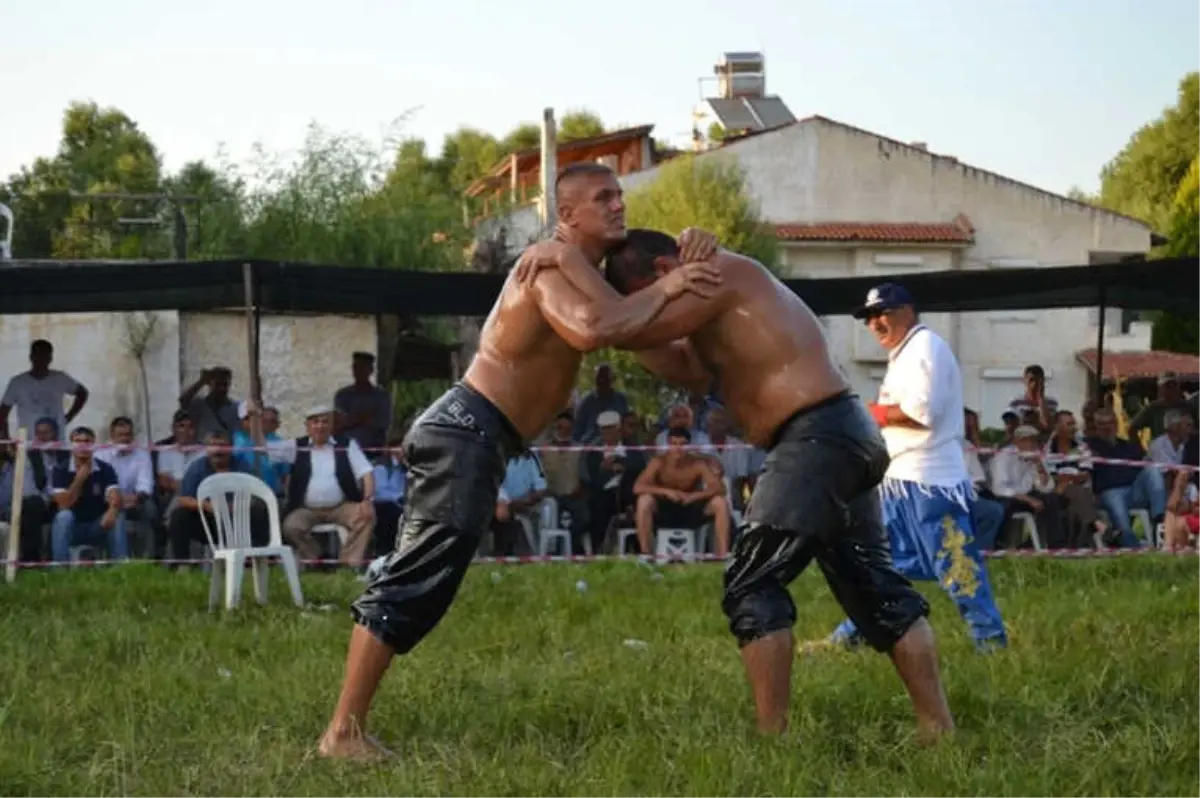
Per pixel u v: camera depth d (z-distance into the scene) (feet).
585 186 17.01
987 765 15.81
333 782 15.81
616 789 14.93
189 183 127.24
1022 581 35.70
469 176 252.21
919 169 140.97
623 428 50.21
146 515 44.21
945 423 24.97
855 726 17.80
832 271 139.03
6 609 31.68
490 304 47.78
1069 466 48.03
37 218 162.40
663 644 25.22
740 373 17.08
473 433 17.17
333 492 41.78
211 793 15.47
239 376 67.00
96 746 17.66
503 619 29.32
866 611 17.43
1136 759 15.97
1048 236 141.28
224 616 30.32
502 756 16.51
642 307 16.56
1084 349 138.82
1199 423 56.24
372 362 48.91
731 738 16.70
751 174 139.85
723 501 45.14
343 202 98.37
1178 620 27.94
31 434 48.52
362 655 17.16
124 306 48.16
